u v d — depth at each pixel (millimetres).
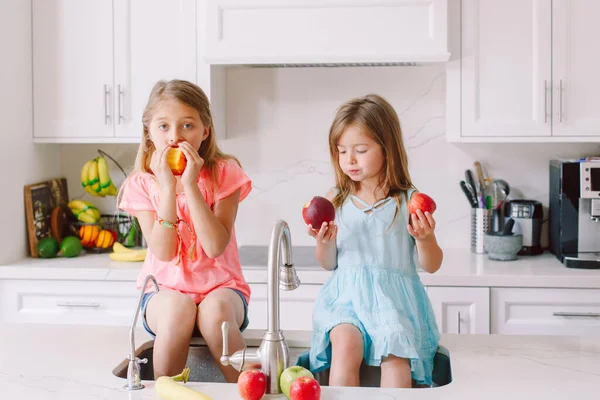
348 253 1803
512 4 3014
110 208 3580
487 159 3385
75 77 3209
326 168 3434
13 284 3066
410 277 1795
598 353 1663
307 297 2930
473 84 3041
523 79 3029
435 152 3395
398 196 1804
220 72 3311
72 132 3230
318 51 2988
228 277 1928
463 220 3410
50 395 1404
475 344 1748
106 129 3203
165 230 1813
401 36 2955
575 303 2848
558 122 3025
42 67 3229
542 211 3275
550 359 1617
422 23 2947
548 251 3318
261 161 3449
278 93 3422
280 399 1381
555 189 3172
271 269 1409
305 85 3412
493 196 3270
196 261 1907
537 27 3012
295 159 3438
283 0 2980
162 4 3133
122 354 1686
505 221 3293
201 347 1833
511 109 3041
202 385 1437
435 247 1744
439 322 2891
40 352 1694
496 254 3119
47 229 3379
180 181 1910
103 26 3176
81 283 3037
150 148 1954
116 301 3031
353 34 2971
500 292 2863
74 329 1897
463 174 3393
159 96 1819
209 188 1903
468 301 2871
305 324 2939
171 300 1777
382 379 1650
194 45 3117
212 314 1756
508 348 1710
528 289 2859
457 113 3055
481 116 3053
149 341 1805
